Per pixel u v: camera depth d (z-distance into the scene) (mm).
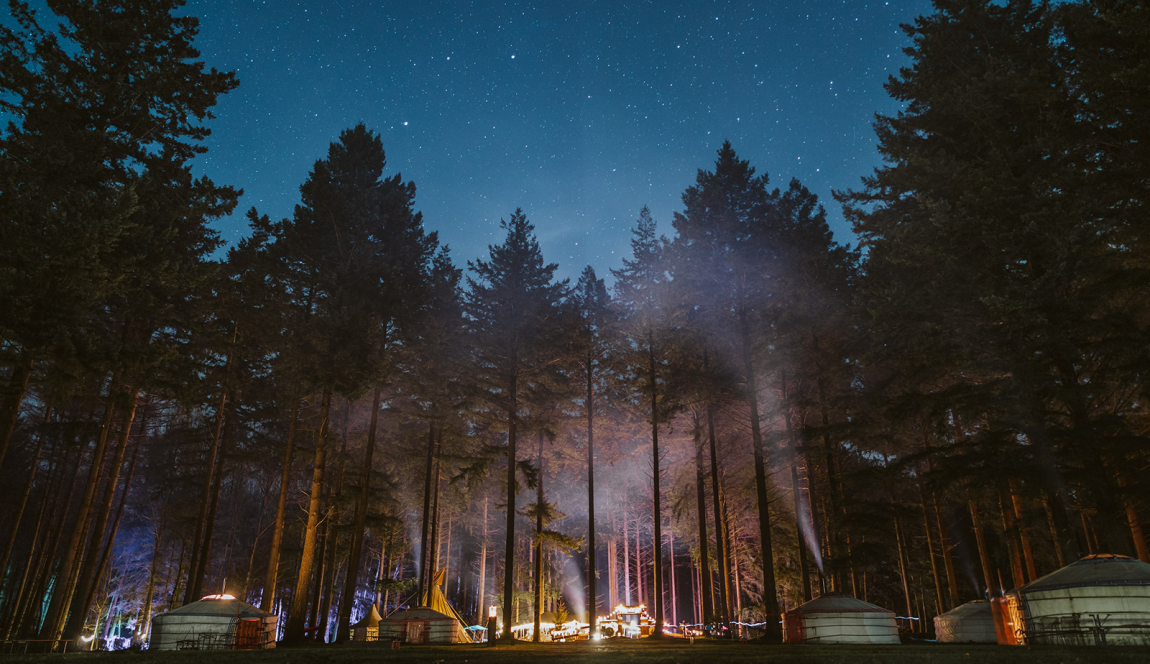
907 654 9414
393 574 53688
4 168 16641
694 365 31297
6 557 29688
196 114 21078
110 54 20172
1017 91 19594
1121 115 17359
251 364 33188
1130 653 8516
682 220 30547
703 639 26250
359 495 29391
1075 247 16531
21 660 9305
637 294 33625
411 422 38656
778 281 28781
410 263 33375
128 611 45969
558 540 30016
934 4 23859
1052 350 17594
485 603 69875
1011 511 25516
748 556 42656
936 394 20531
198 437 34469
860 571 32031
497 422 32719
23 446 38344
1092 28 17266
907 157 22969
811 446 27328
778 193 30797
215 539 52188
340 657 9422
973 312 19781
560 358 33250
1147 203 17109
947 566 26812
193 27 21297
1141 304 19734
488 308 32219
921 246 20172
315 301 30719
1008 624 20359
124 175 19812
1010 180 19234
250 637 25281
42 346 15898
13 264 16406
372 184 34125
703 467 36156
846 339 28828
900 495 36000
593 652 11500
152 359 18234
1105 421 16984
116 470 24094
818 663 7078
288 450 29422
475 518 55500
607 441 39375
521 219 33375
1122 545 16578
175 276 20125
